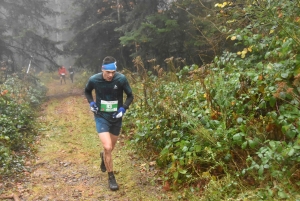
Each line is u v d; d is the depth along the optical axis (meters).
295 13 4.93
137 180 5.12
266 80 4.66
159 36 14.04
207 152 4.59
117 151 6.59
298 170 3.78
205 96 5.58
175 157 4.82
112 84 4.72
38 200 4.59
